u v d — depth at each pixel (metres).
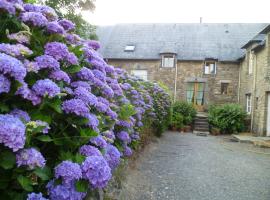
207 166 6.75
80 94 2.02
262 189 5.11
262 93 13.40
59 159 1.83
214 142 11.38
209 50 18.98
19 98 1.74
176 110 15.67
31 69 1.71
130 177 5.03
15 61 1.53
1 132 1.33
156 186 4.90
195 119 15.65
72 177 1.60
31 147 1.59
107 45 20.25
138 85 6.29
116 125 3.37
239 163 7.31
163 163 6.63
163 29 21.42
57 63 1.86
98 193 2.62
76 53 2.29
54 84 1.74
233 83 18.22
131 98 4.98
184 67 18.67
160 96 10.23
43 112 1.80
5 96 1.62
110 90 2.78
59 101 1.78
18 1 1.92
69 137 1.89
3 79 1.47
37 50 1.96
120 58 19.02
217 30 20.88
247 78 16.28
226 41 19.66
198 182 5.36
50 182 1.64
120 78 5.20
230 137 13.49
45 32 2.04
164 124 11.63
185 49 19.25
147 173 5.61
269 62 12.81
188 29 21.23
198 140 11.69
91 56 2.54
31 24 1.94
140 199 4.21
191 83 18.66
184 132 14.66
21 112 1.65
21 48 1.71
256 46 13.70
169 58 18.95
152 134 9.70
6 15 1.83
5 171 1.54
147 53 19.17
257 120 14.01
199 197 4.54
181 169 6.25
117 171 4.04
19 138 1.37
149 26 21.89
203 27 21.36
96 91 2.63
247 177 5.91
